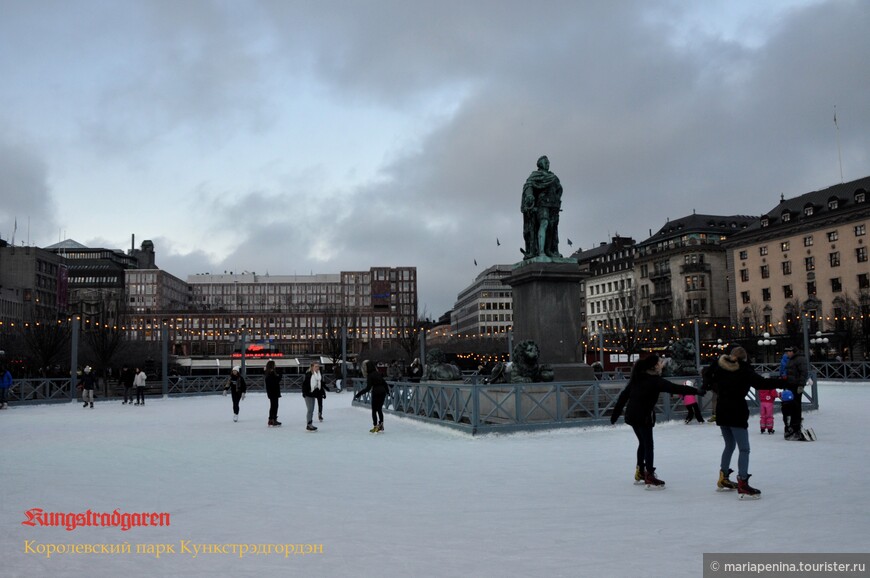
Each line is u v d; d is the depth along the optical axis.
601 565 5.93
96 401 36.62
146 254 188.25
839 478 9.68
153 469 11.80
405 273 178.00
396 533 7.14
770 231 84.94
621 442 14.47
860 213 74.19
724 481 8.93
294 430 18.95
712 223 107.88
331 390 48.28
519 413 16.44
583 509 8.13
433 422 18.75
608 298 121.00
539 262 19.22
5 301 99.69
